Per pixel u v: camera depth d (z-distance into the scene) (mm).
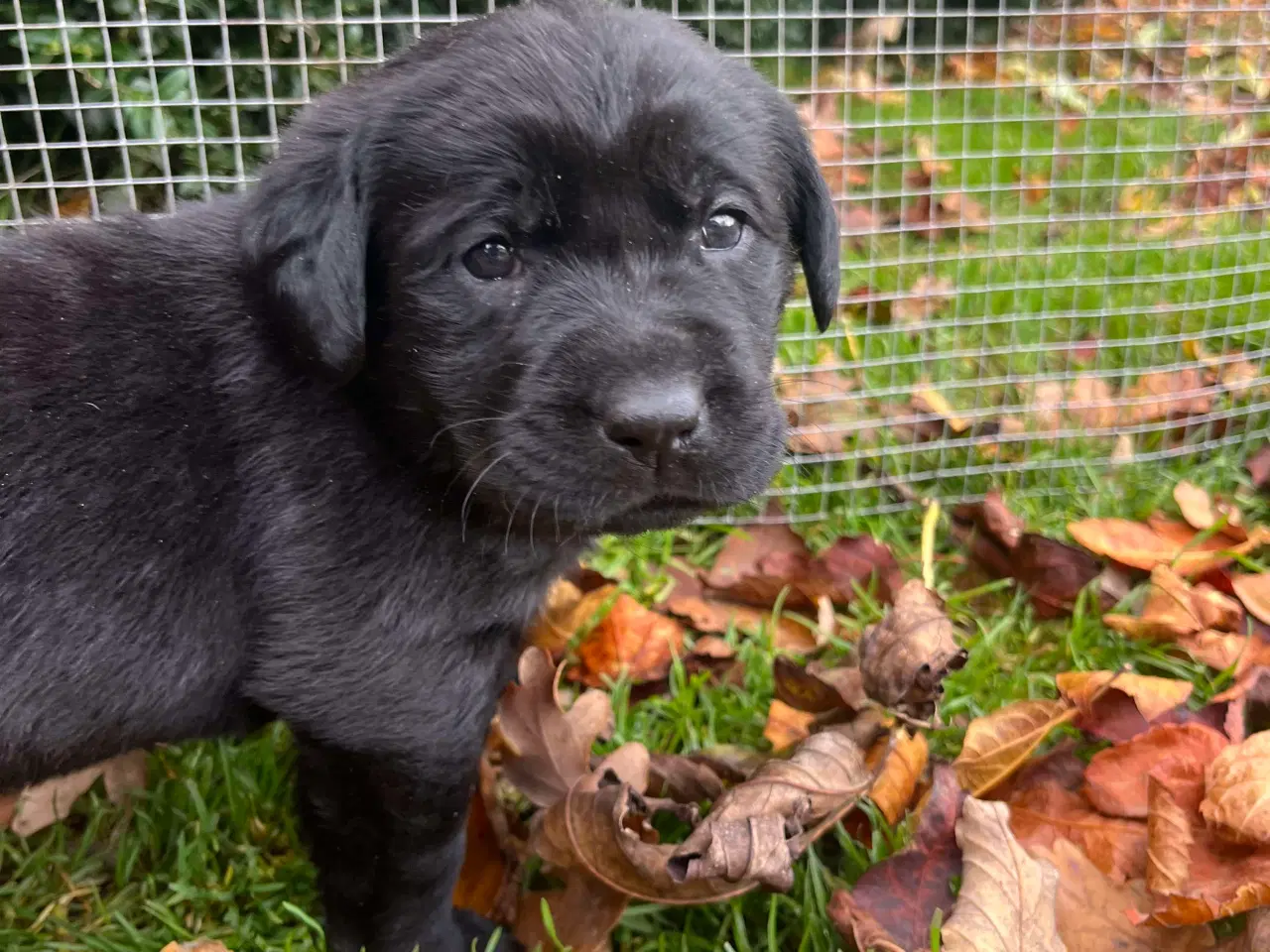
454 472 260
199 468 255
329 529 257
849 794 293
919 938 267
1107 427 502
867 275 583
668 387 235
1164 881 275
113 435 248
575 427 239
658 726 354
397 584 259
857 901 271
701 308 252
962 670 365
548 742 307
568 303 247
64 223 279
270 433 258
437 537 261
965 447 486
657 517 253
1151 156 663
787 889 273
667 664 375
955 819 281
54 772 255
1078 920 274
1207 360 514
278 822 328
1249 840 274
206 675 260
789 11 653
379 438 262
